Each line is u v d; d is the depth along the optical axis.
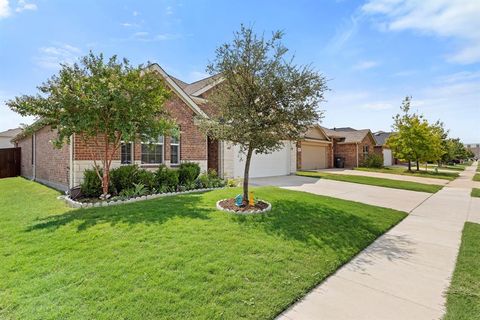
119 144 8.73
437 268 4.11
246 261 3.88
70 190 8.40
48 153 12.40
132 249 4.14
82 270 3.53
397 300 3.20
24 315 2.66
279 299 3.08
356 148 27.69
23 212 6.73
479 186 14.73
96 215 5.98
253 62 6.68
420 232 6.01
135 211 6.24
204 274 3.45
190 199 7.77
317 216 6.41
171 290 3.08
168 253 4.00
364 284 3.59
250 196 7.09
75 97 6.97
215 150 14.88
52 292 3.05
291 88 6.68
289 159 18.88
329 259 4.26
